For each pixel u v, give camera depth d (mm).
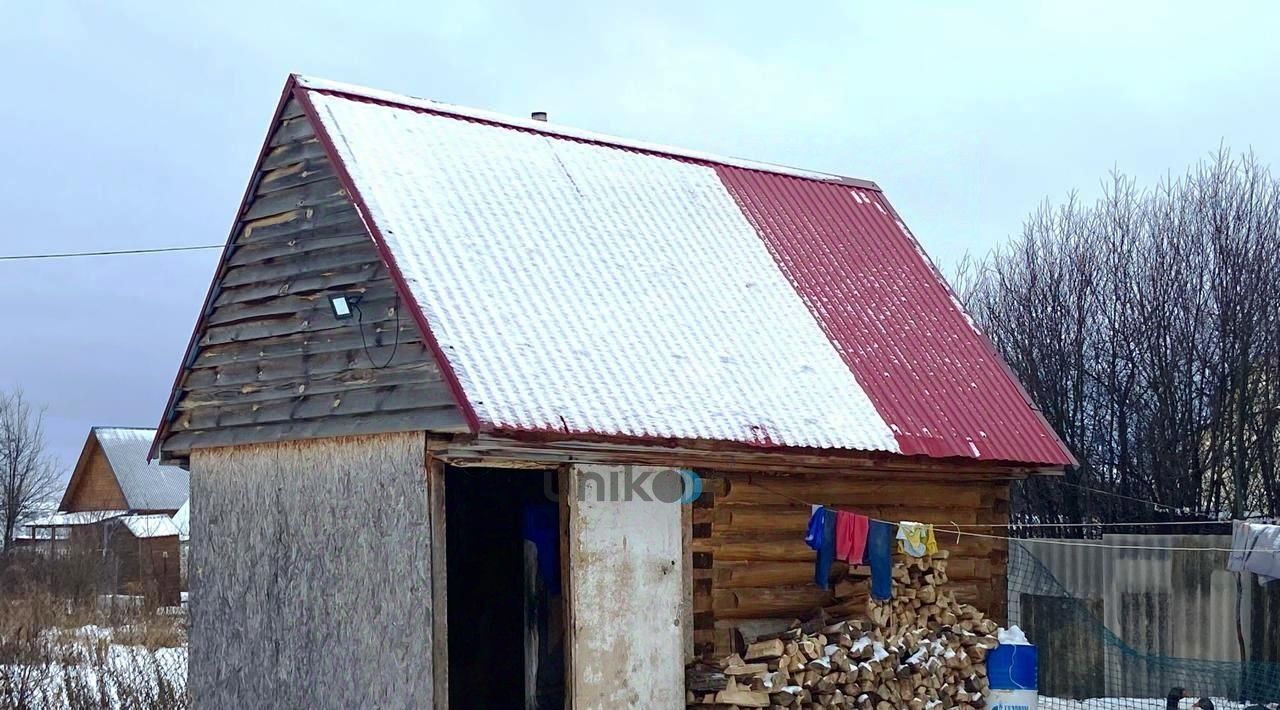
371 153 12867
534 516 13453
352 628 11914
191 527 14000
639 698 12086
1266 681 17453
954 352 16094
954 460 14477
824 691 12734
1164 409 26297
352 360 12133
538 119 16422
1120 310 27844
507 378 11328
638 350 12766
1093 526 25906
